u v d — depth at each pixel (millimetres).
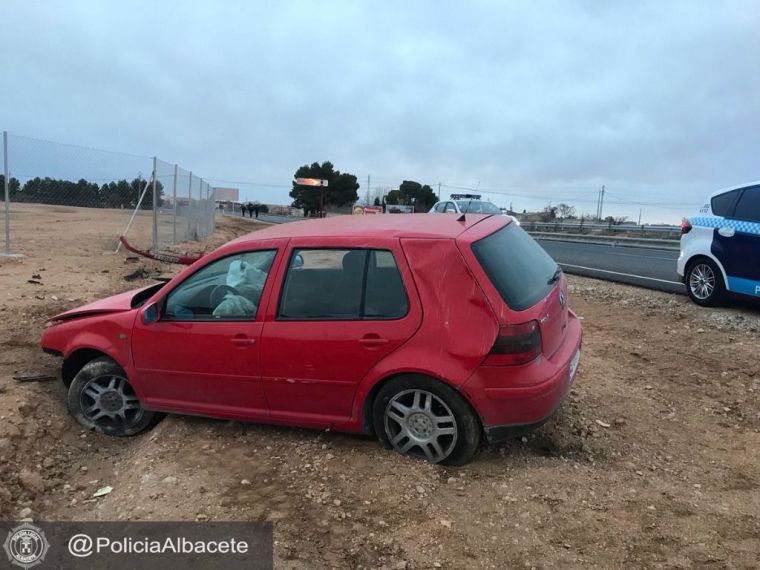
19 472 3873
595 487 3572
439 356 3557
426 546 2984
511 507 3328
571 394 5102
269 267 4051
